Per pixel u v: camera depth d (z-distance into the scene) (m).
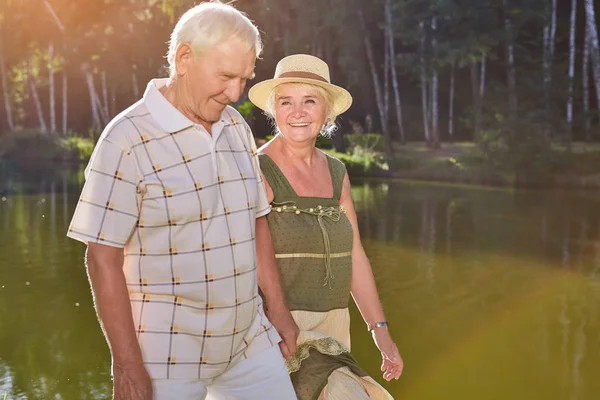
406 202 16.94
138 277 2.29
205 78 2.21
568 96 25.97
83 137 39.12
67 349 6.24
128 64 34.03
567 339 6.66
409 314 7.47
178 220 2.25
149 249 2.27
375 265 9.74
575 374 5.77
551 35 28.73
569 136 24.33
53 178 22.67
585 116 27.02
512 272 9.34
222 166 2.35
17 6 35.28
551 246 11.18
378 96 29.84
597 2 33.78
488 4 26.80
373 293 3.23
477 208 15.86
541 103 25.19
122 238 2.20
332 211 2.99
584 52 28.78
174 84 2.30
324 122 3.01
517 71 28.28
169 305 2.29
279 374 2.57
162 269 2.27
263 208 2.69
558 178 21.48
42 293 8.10
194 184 2.26
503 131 22.83
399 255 10.40
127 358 2.20
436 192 19.41
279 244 2.90
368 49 30.39
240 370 2.52
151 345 2.29
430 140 33.00
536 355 6.25
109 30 33.59
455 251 10.72
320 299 2.95
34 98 39.88
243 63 2.22
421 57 27.80
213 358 2.38
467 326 7.03
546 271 9.42
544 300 7.99
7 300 7.80
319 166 3.07
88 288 8.34
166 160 2.23
